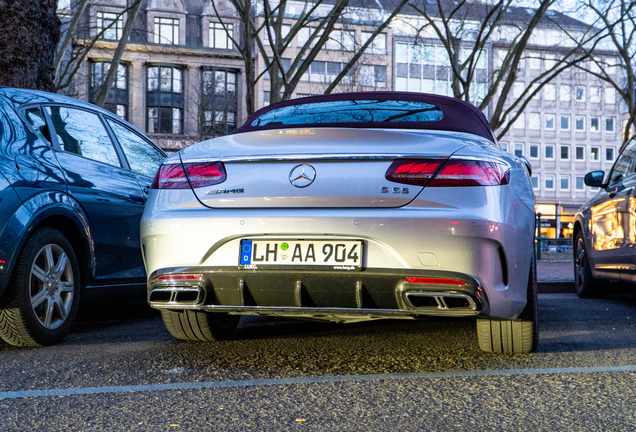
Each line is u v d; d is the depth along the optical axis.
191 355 3.36
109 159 4.46
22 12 6.81
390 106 3.57
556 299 6.63
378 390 2.62
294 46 49.50
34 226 3.46
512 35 18.72
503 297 2.86
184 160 3.07
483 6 17.61
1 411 2.32
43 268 3.63
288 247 2.80
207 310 2.98
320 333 4.08
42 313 3.63
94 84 42.69
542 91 61.03
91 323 4.67
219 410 2.34
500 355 3.34
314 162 2.85
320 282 2.77
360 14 16.06
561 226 17.16
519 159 3.58
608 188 6.11
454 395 2.54
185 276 2.92
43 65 7.10
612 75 61.53
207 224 2.88
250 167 2.92
